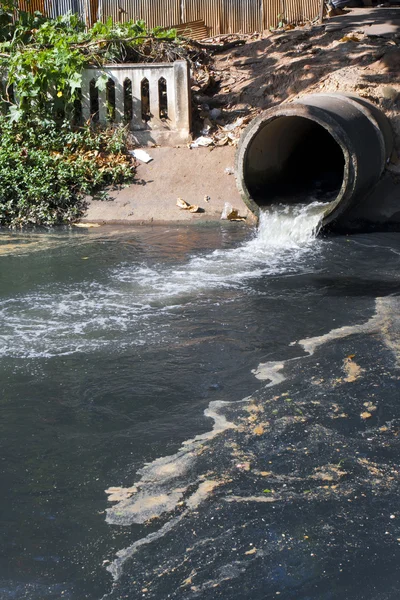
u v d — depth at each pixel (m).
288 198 12.01
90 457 4.79
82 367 6.18
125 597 3.54
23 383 5.90
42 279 8.77
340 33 15.32
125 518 4.13
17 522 4.12
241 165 11.12
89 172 12.71
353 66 13.84
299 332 6.91
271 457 4.70
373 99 12.81
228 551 3.83
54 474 4.60
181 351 6.50
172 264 9.41
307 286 8.38
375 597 3.50
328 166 13.77
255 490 4.35
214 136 13.70
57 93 13.48
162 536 3.97
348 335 6.77
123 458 4.77
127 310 7.61
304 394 5.57
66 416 5.36
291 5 17.22
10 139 13.11
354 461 4.62
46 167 12.63
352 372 5.92
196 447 4.86
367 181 10.98
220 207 12.15
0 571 3.74
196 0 17.42
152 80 13.47
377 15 16.33
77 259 9.69
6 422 5.28
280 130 12.18
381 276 8.75
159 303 7.83
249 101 14.49
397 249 10.04
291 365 6.12
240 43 16.52
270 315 7.40
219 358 6.33
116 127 13.72
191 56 15.95
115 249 10.21
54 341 6.76
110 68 13.59
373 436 4.91
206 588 3.58
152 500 4.29
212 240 10.68
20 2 17.06
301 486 4.38
